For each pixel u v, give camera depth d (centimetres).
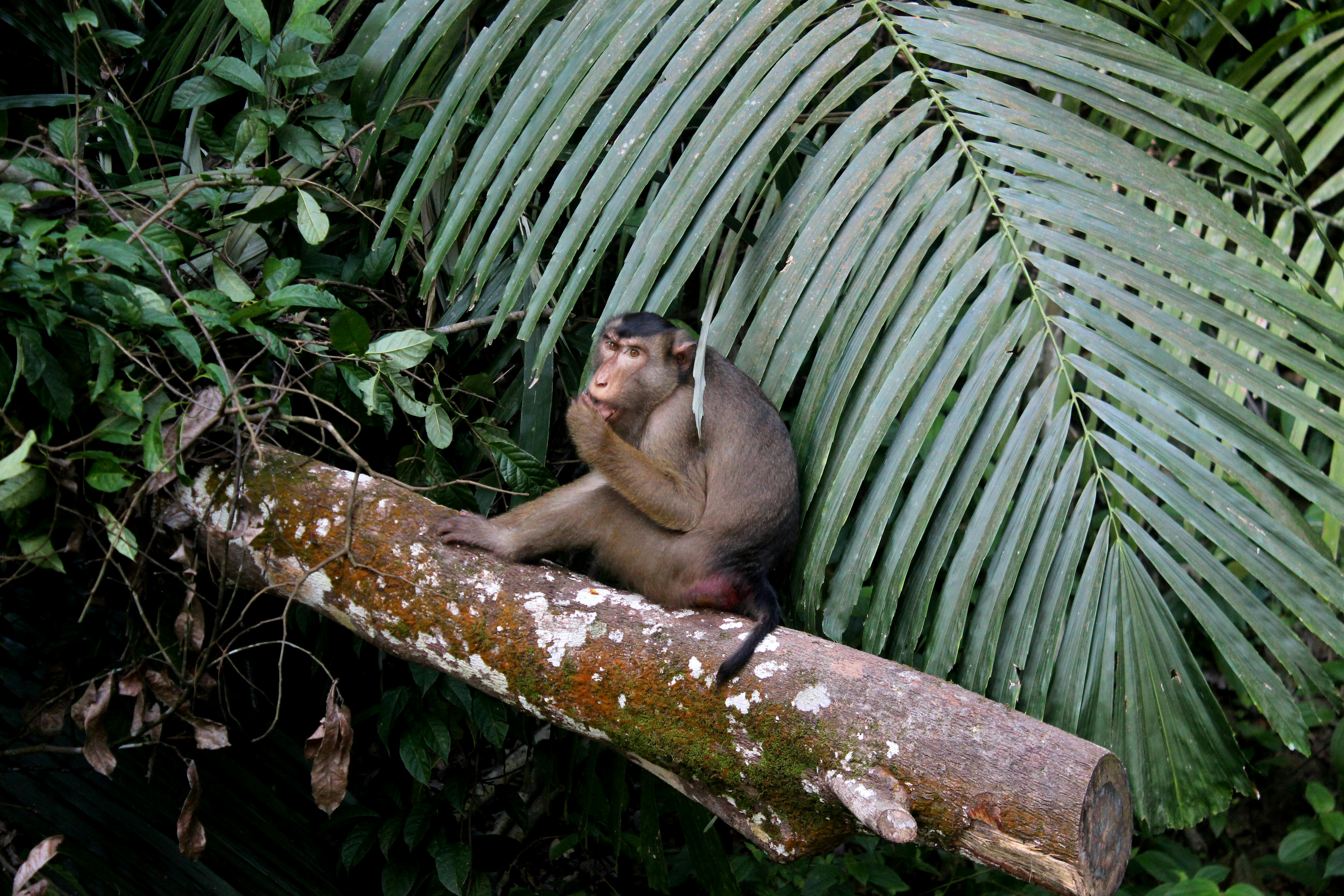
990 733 268
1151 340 379
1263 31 656
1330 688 311
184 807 329
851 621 537
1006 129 362
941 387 335
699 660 298
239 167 408
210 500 340
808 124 364
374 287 448
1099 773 258
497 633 314
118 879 357
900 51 378
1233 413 330
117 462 313
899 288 343
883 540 516
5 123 395
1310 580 317
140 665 336
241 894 381
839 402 341
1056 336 441
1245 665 318
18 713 368
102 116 397
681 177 354
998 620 324
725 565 345
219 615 339
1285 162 472
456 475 403
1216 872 570
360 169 403
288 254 438
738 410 356
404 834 440
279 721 443
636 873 557
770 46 370
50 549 317
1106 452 336
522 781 529
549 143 367
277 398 341
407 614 323
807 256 350
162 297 325
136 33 475
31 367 304
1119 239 346
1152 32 504
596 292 441
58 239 318
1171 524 327
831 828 288
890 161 370
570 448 466
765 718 286
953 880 578
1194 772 322
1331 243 525
